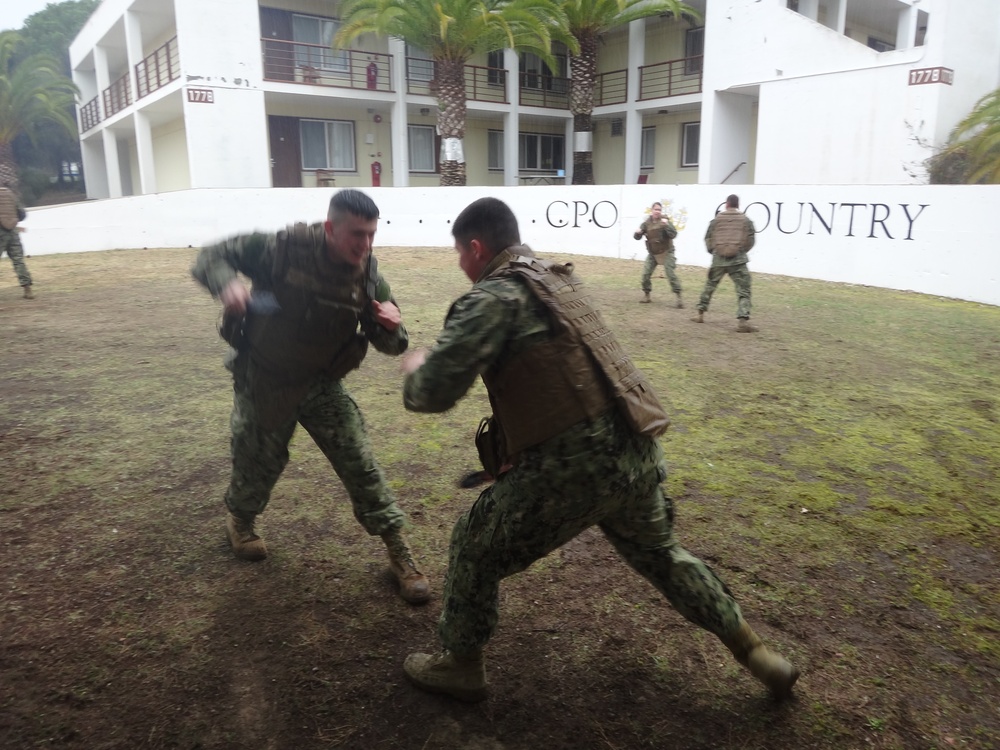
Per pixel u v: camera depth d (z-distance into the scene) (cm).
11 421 521
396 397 602
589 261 1605
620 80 2833
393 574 324
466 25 2003
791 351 800
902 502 418
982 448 511
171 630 283
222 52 2083
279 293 270
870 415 580
